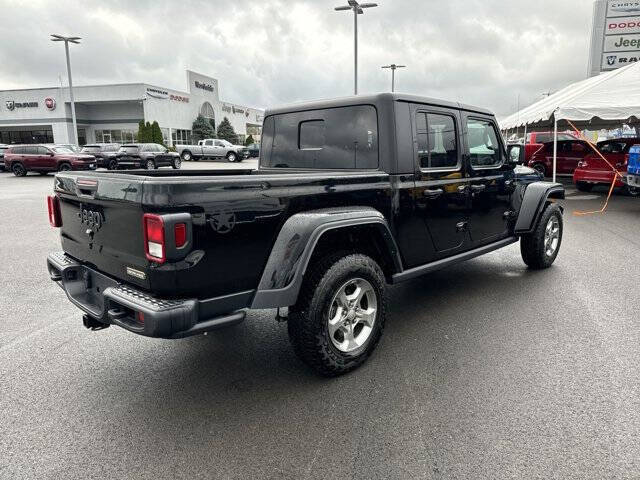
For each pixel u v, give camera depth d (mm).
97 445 2541
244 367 3424
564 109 11711
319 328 2996
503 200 4992
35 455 2461
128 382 3229
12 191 16297
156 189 2359
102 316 2770
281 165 4406
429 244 3984
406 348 3662
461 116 4238
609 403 2850
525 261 5848
